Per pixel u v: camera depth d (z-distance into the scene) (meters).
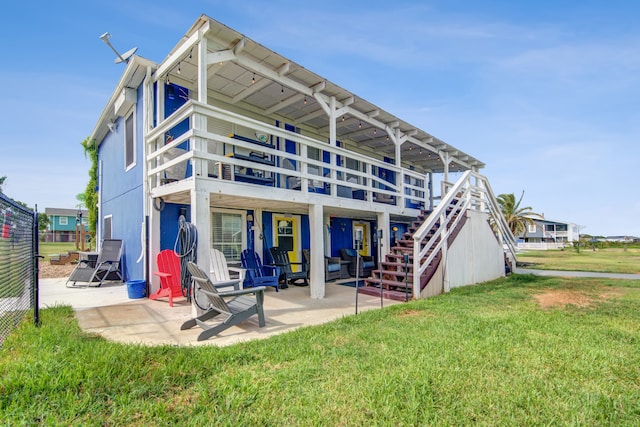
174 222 7.63
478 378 2.85
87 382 2.61
